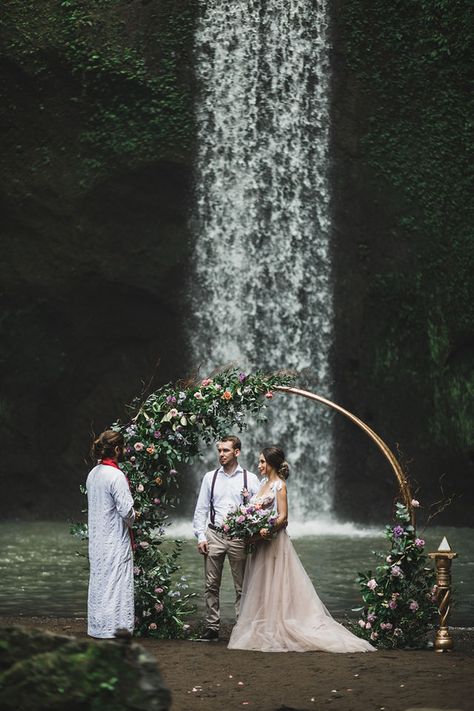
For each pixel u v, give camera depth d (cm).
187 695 550
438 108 2309
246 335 2441
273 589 728
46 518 2398
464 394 2277
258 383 838
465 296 2277
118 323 2442
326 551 1611
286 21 2411
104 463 721
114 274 2369
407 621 757
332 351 2397
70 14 2316
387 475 2327
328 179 2395
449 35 2305
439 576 739
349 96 2367
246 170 2425
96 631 700
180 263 2403
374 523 2317
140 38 2341
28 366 2406
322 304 2406
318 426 2400
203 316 2439
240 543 754
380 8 2350
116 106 2328
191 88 2362
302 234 2422
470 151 2292
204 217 2417
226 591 1127
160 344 2467
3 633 382
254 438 2420
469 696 536
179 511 2409
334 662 650
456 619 939
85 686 374
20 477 2411
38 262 2359
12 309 2388
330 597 1077
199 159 2370
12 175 2331
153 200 2377
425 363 2302
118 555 707
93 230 2356
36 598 1066
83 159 2330
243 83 2409
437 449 2278
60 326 2417
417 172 2312
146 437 826
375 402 2344
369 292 2338
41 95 2320
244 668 630
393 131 2333
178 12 2364
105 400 2455
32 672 375
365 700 532
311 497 2392
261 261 2439
